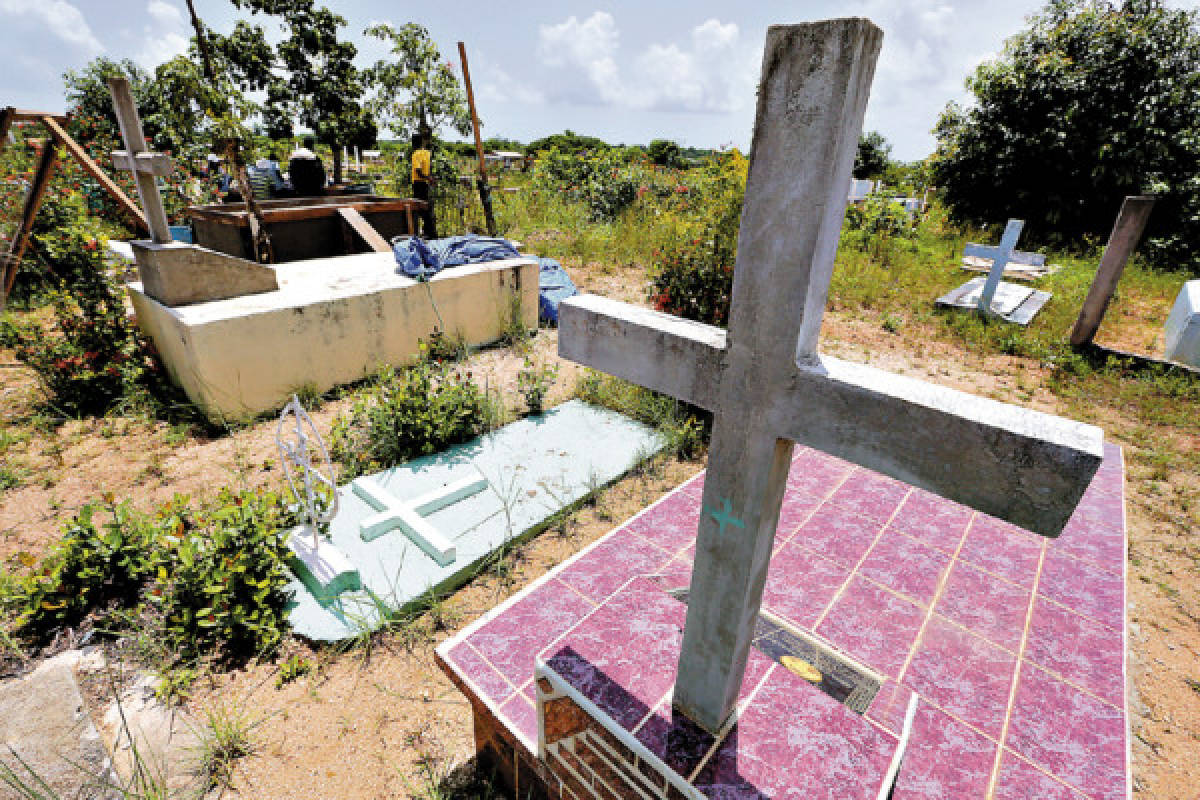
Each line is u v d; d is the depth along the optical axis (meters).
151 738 2.13
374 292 4.84
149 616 2.60
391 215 7.57
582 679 1.54
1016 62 12.69
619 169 13.34
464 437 4.19
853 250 10.22
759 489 1.15
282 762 2.08
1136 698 2.41
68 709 2.14
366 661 2.49
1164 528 3.49
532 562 3.10
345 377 4.82
